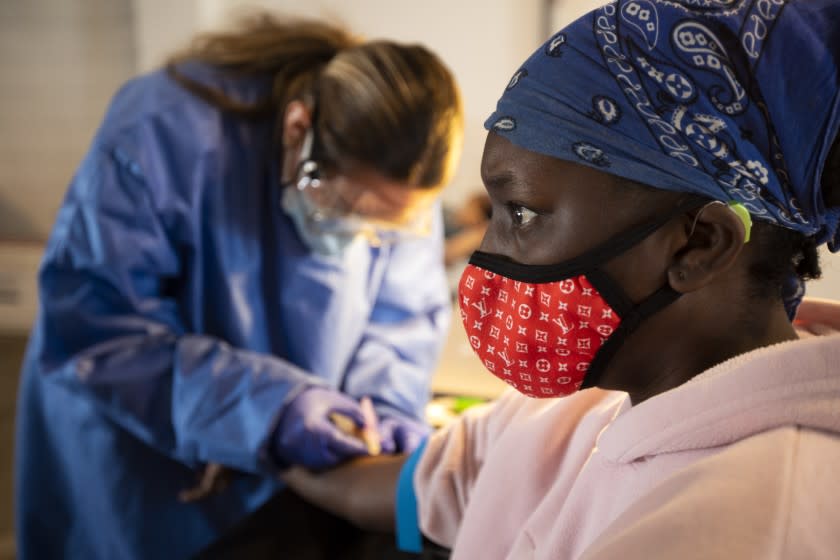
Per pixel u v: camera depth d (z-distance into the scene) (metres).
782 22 0.47
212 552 0.96
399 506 0.92
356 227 1.32
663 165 0.49
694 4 0.48
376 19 2.24
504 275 0.57
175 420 1.24
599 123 0.50
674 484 0.43
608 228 0.52
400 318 1.53
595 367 0.57
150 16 2.84
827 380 0.44
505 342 0.60
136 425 1.25
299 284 1.37
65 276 1.26
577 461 0.64
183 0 2.80
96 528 1.38
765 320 0.53
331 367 1.42
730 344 0.53
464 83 2.18
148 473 1.34
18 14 3.12
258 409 1.17
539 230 0.54
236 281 1.35
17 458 1.42
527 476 0.70
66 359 1.29
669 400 0.50
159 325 1.31
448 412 1.48
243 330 1.36
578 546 0.58
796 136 0.48
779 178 0.49
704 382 0.48
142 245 1.26
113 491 1.34
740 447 0.43
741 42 0.47
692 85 0.48
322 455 1.09
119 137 1.26
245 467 1.18
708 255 0.50
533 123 0.51
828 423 0.43
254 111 1.34
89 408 1.32
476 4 2.12
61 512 1.42
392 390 1.41
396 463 1.07
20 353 3.21
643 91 0.49
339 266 1.39
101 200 1.24
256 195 1.35
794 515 0.38
